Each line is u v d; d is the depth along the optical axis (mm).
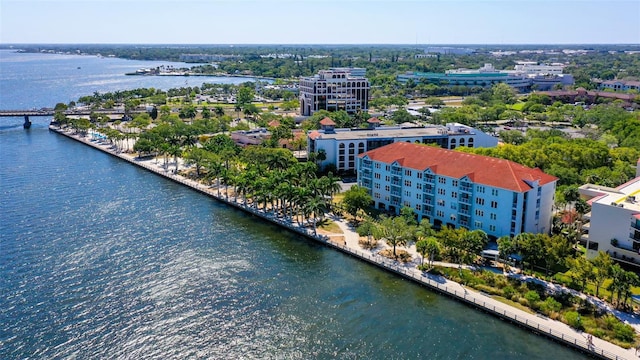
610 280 122688
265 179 178000
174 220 168875
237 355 97438
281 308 113750
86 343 100250
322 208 156000
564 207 165000
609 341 99312
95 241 149250
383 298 118750
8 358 95250
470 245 128875
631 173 189375
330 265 136000
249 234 157500
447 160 159000
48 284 122875
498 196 141125
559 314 108000
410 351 98875
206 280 126250
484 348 100000
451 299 118625
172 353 97875
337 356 97188
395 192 170000
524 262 127312
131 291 120250
